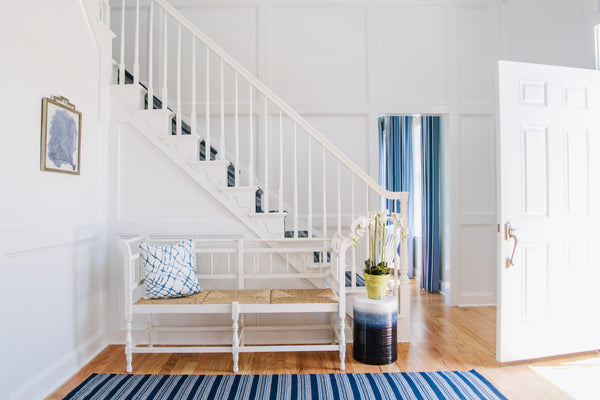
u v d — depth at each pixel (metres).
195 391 2.03
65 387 2.09
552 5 3.08
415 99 3.73
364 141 3.68
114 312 2.74
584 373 2.25
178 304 2.30
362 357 2.42
